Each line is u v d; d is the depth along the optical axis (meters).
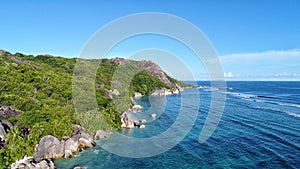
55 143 30.92
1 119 32.00
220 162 30.12
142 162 29.47
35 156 29.12
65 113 37.16
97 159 30.12
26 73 48.97
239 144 37.22
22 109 36.31
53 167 27.30
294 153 33.31
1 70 45.88
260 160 30.88
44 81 47.50
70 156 30.81
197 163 29.69
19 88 41.25
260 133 43.72
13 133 29.70
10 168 25.89
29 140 30.14
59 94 43.16
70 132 34.56
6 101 35.88
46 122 33.91
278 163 29.84
